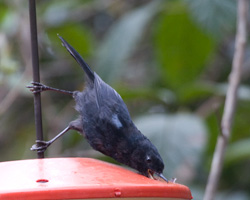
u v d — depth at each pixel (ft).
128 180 20.48
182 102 39.65
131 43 39.73
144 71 48.08
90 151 40.32
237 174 45.62
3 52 39.37
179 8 40.45
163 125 35.50
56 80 48.52
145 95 38.93
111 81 39.17
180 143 34.50
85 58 46.91
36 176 20.10
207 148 41.34
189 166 35.55
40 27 45.78
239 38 33.96
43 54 47.80
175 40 41.57
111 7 48.98
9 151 47.96
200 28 38.81
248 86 46.88
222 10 37.42
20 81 40.22
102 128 26.71
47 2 47.60
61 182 19.44
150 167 26.00
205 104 43.14
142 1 49.19
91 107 27.14
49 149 44.93
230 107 32.71
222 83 48.55
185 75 42.47
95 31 51.60
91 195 18.89
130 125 26.71
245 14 34.53
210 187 31.40
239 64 33.55
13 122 48.91
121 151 26.63
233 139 42.29
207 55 42.22
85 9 48.06
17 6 44.73
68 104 46.70
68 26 46.57
